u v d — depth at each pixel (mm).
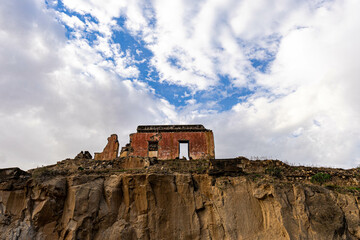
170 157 28438
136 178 18000
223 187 18203
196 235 17000
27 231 16219
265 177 19031
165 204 17625
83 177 18125
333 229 16266
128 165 23359
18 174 18516
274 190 17531
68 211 16984
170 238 16766
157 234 16781
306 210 16891
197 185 18828
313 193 17875
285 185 17984
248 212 17406
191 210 17672
